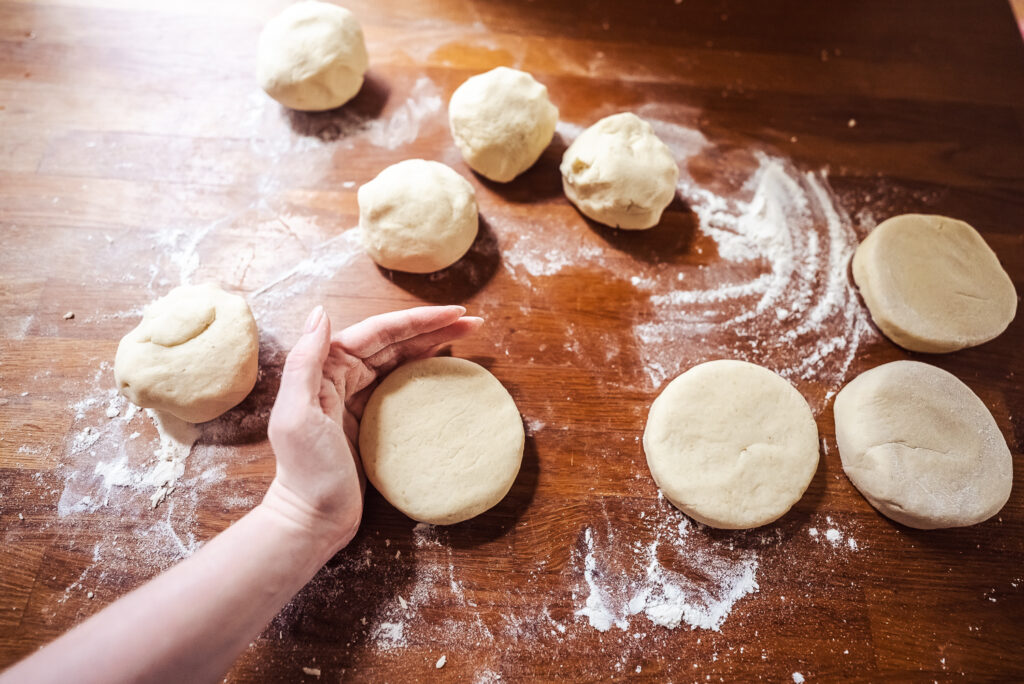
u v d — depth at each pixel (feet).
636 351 1.48
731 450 1.37
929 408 1.41
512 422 1.39
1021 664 1.32
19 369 1.42
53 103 1.60
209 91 1.63
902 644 1.32
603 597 1.33
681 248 1.56
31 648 1.26
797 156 1.64
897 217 1.54
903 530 1.39
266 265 1.51
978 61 1.75
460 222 1.46
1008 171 1.65
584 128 1.64
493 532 1.36
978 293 1.49
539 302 1.50
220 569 1.13
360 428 1.37
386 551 1.34
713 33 1.75
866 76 1.72
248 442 1.39
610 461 1.41
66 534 1.32
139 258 1.50
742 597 1.34
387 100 1.64
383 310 1.48
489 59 1.69
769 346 1.49
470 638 1.30
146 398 1.34
